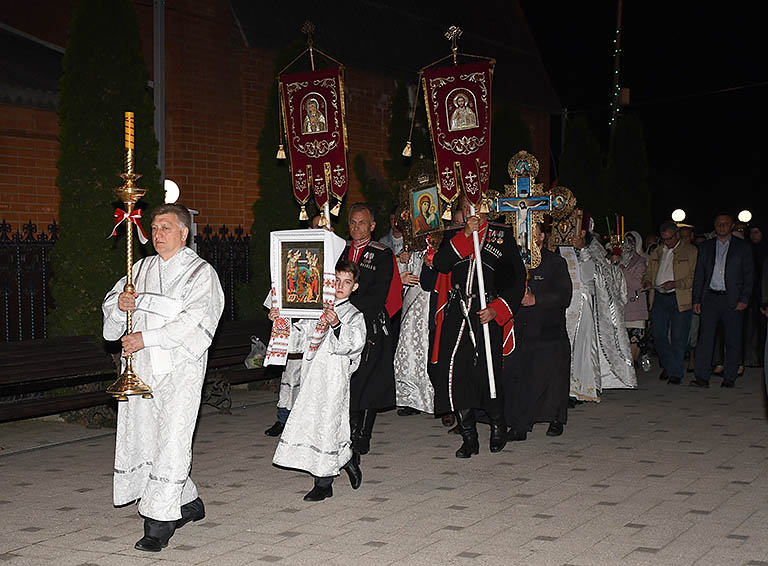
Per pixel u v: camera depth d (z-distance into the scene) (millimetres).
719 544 5648
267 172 11891
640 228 20703
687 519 6191
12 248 9867
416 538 5773
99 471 7590
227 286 12273
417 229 9352
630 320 13945
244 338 10812
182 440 5535
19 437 8852
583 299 10750
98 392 9016
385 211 14188
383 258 7906
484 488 7039
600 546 5605
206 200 13406
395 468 7719
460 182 8266
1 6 11750
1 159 11531
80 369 8891
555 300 8789
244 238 12578
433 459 8062
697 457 8125
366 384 7945
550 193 8820
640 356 14516
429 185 9227
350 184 15797
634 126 20766
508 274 8047
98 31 9664
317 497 6645
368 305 7797
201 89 13297
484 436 9164
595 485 7133
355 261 7926
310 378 6523
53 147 12070
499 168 15914
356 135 15930
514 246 8102
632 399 11516
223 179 13664
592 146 19250
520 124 16141
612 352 11688
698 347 12578
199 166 13297
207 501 6668
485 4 20344
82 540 5750
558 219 9570
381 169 16453
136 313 5691
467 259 8016
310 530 5953
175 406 5535
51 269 10188
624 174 20688
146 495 5492
